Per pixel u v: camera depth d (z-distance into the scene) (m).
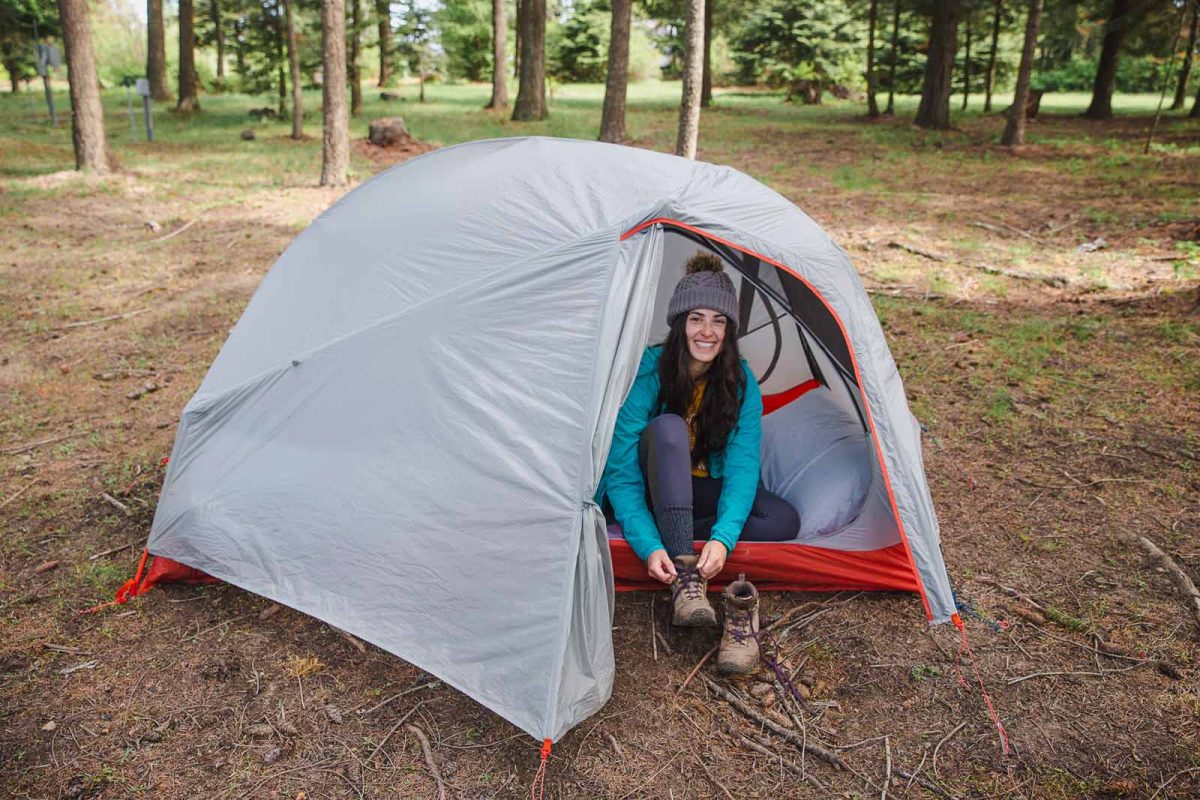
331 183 12.05
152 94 27.08
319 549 2.77
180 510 3.04
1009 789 2.22
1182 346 5.36
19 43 28.11
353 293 3.15
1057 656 2.73
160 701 2.52
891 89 23.27
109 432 4.46
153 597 3.04
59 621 2.90
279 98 22.33
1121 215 9.10
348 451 2.81
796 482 3.34
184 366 5.44
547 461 2.49
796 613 3.00
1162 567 3.16
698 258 3.05
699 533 2.97
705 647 2.81
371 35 23.02
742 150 15.96
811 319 3.28
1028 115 22.47
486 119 21.33
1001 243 8.26
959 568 3.20
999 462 4.02
